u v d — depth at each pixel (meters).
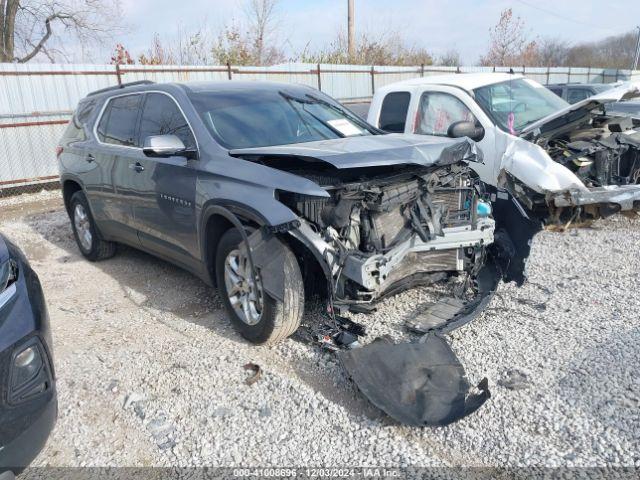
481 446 2.85
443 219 4.00
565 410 3.09
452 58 27.12
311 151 3.74
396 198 3.72
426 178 3.93
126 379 3.66
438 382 3.22
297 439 2.99
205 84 5.04
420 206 3.83
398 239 3.75
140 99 5.33
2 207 10.18
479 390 3.28
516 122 6.40
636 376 3.38
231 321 4.18
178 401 3.38
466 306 4.23
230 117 4.54
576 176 5.83
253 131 4.45
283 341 4.00
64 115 11.79
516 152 5.77
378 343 3.50
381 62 22.67
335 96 15.91
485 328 4.11
